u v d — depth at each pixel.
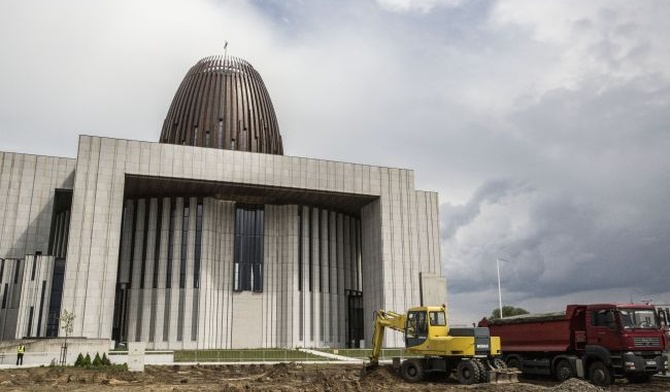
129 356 37.38
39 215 66.12
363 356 55.41
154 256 69.62
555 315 30.53
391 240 73.75
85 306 59.44
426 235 76.94
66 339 46.66
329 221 79.81
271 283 73.38
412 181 76.88
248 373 38.59
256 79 86.56
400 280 73.00
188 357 51.97
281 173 69.75
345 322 78.25
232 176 67.50
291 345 70.75
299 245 75.31
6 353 44.72
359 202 77.31
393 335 71.56
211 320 68.44
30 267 61.25
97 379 31.94
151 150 65.12
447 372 30.84
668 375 31.84
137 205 72.44
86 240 61.09
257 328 71.50
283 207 75.81
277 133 86.88
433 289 74.12
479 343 29.59
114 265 61.44
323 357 53.84
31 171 67.00
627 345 27.11
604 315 28.16
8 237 64.69
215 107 80.88
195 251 69.81
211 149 67.50
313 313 73.75
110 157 63.75
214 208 72.19
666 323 30.70
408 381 31.25
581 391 22.83
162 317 67.12
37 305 60.09
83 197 61.97
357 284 82.25
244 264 73.19
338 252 80.06
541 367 30.95
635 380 29.03
